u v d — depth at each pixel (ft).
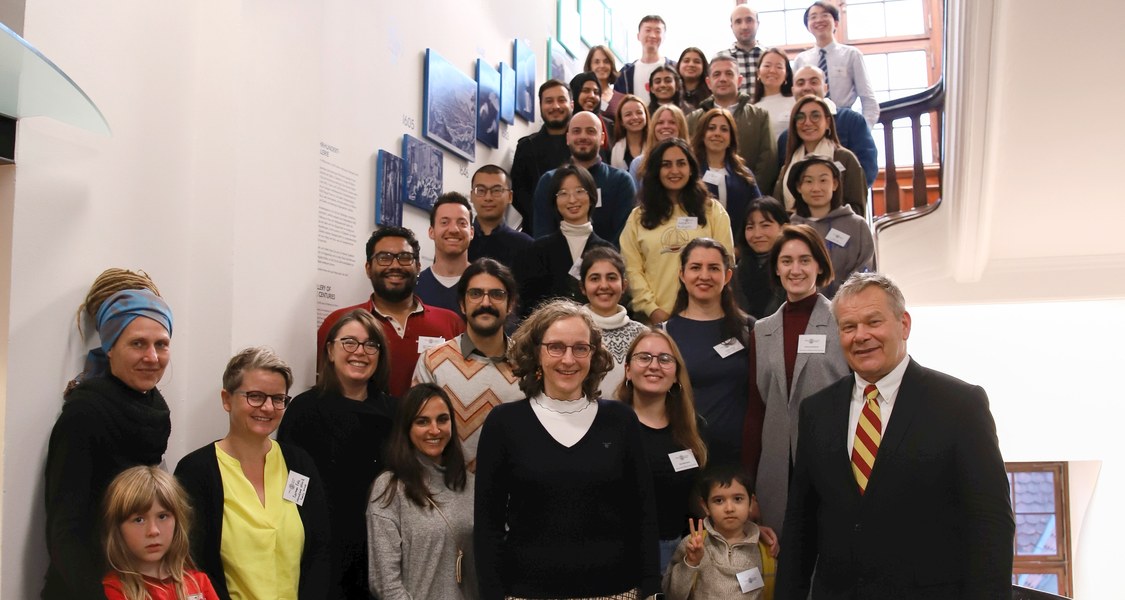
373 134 14.58
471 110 18.17
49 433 8.89
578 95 20.36
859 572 7.23
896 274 20.27
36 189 8.86
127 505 7.86
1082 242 18.98
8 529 8.39
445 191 17.20
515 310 13.91
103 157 9.72
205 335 10.91
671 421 10.71
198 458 8.99
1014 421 21.70
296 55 12.21
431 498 9.82
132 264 10.12
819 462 7.70
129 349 8.75
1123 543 20.95
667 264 14.21
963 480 7.02
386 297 12.17
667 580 10.16
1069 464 23.26
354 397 10.63
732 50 23.16
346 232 13.66
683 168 14.33
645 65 23.53
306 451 10.17
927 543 7.07
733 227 16.39
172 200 10.78
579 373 8.63
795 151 17.03
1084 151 17.07
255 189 11.32
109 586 7.80
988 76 16.38
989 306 21.27
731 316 12.08
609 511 8.41
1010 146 17.37
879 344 7.35
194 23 11.22
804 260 11.69
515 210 19.19
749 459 11.50
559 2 23.86
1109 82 15.83
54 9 9.10
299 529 9.16
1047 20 15.21
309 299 12.42
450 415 10.08
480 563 8.28
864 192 16.78
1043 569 23.32
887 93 27.25
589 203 14.49
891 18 27.35
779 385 11.40
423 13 16.46
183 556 8.20
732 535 10.35
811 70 19.42
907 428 7.24
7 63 7.11
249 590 8.70
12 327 8.54
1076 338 21.11
